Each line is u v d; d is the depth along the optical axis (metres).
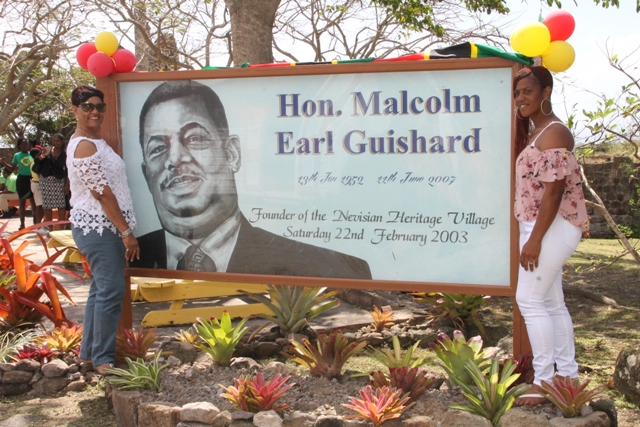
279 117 4.09
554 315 3.39
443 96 3.81
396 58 4.01
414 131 3.87
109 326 3.98
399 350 3.85
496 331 5.43
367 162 3.96
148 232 4.37
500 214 3.78
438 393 3.48
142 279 5.72
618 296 7.20
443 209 3.87
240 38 7.82
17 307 5.00
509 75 3.70
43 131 28.83
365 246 4.01
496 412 3.18
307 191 4.08
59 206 10.79
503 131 3.74
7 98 13.96
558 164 3.06
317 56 10.59
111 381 3.61
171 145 4.28
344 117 3.98
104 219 3.92
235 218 4.22
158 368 3.78
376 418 3.07
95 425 3.62
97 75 4.24
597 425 3.05
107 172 3.92
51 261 5.09
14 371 4.07
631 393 3.89
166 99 4.26
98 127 3.97
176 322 5.49
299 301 5.01
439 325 5.51
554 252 3.18
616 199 13.66
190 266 4.32
